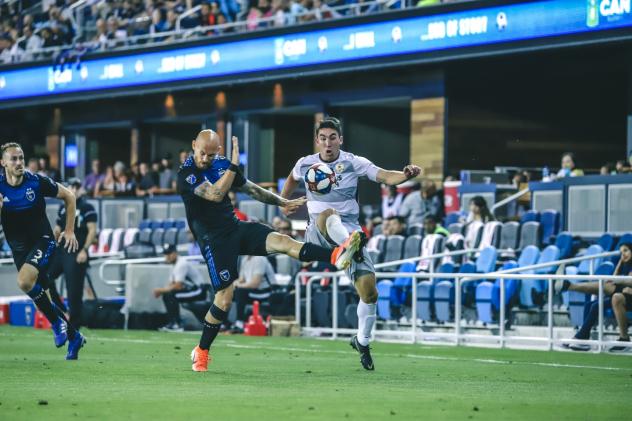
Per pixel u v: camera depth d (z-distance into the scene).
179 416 12.20
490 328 29.78
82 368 19.11
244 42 46.81
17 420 11.82
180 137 59.91
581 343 26.41
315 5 46.50
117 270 41.16
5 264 45.34
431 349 27.28
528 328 28.88
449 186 39.78
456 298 29.05
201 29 49.56
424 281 31.31
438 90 43.88
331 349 26.73
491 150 44.44
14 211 20.22
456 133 43.91
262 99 52.06
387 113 49.72
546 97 45.16
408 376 18.48
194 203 17.86
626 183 32.28
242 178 18.16
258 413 12.58
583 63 40.06
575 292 27.34
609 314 26.66
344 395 14.83
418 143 44.66
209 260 17.98
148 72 51.00
